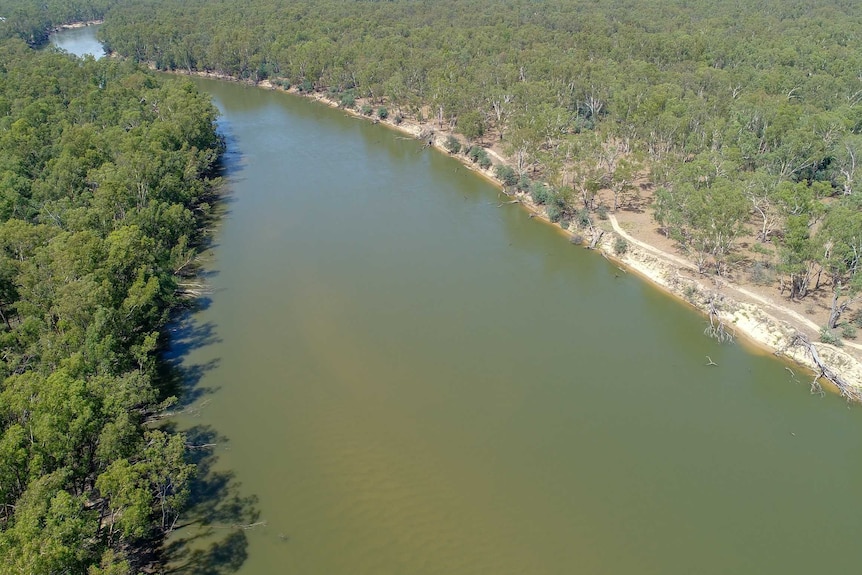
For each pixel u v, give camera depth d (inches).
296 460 2573.8
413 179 5664.4
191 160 5088.6
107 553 1718.8
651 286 3902.6
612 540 2247.8
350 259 4205.2
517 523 2305.6
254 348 3282.5
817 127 4707.2
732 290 3636.8
